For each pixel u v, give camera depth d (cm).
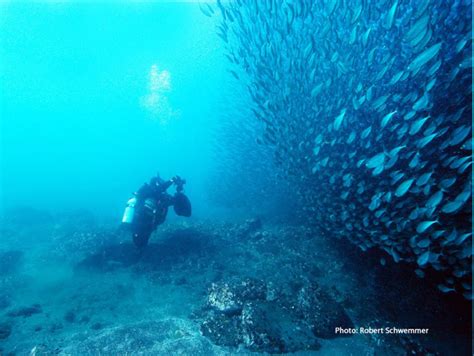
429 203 324
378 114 470
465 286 354
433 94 410
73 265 662
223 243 756
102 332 398
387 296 491
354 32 399
